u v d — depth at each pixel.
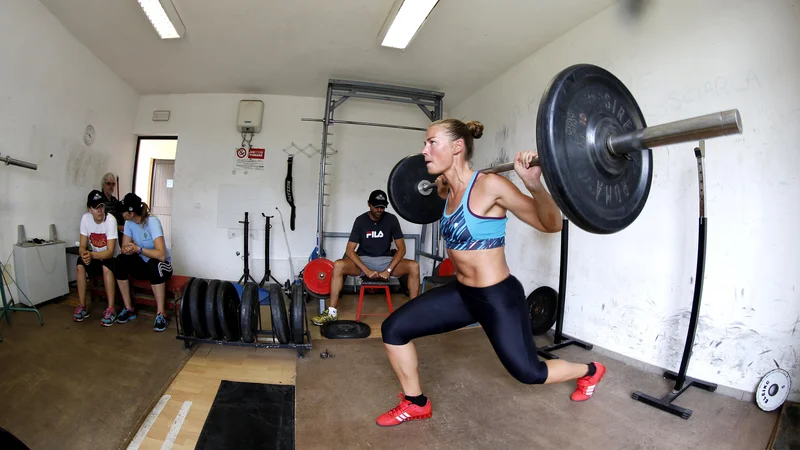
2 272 2.68
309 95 4.44
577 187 1.00
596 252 2.52
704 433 1.60
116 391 1.82
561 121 0.98
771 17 1.77
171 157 5.18
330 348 2.48
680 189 2.08
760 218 1.82
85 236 2.76
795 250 1.73
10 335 2.41
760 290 1.82
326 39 3.12
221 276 4.41
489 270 1.38
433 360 2.33
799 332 1.73
